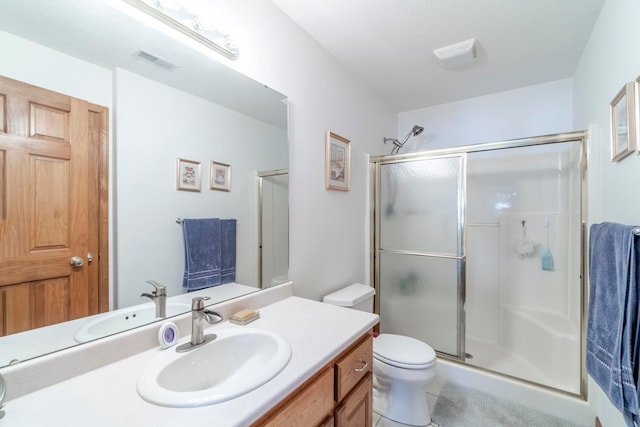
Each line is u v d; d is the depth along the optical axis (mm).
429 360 1573
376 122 2535
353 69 2123
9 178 729
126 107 974
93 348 835
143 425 609
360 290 1991
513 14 1533
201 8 1141
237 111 1334
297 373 809
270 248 1505
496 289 2486
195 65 1165
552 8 1482
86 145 879
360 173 2316
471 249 2604
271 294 1455
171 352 931
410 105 2805
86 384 760
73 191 851
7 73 729
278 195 1547
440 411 1734
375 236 2443
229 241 1319
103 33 913
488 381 1924
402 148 2930
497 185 2502
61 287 821
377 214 2438
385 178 2424
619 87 1257
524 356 2213
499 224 2486
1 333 713
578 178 1901
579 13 1516
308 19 1591
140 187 1017
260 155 1442
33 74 771
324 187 1886
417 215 2289
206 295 1225
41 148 786
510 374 1968
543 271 2283
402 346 1722
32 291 767
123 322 957
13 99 737
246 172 1386
